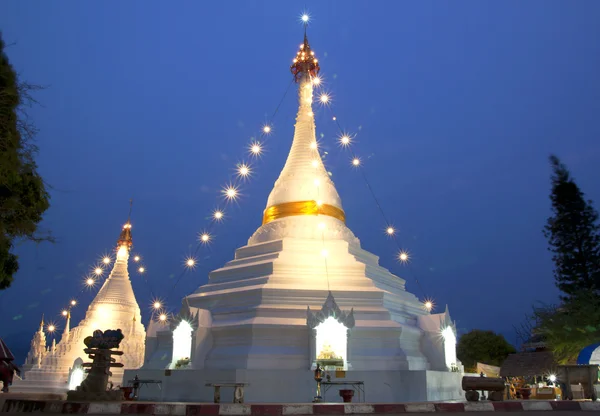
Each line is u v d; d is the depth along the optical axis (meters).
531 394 24.23
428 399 20.67
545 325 31.45
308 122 34.38
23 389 38.44
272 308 24.28
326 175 32.97
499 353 49.16
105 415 15.43
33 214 16.28
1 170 14.08
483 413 16.50
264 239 30.12
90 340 18.77
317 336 23.00
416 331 25.97
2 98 14.00
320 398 19.78
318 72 37.25
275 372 21.59
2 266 15.31
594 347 22.41
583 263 37.97
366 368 22.86
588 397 19.66
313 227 29.48
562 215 39.38
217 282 29.03
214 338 24.84
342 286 26.19
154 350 27.36
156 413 15.64
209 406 15.75
